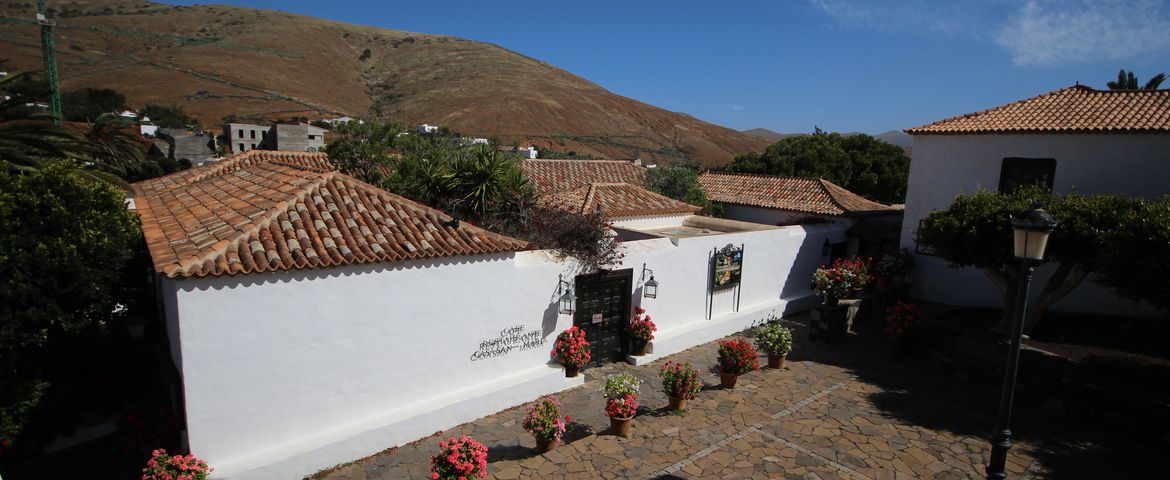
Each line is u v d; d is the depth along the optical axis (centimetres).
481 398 1035
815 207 2195
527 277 1116
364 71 15262
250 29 14638
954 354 1270
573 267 1190
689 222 1945
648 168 2705
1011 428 1023
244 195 1141
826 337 1491
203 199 1220
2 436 871
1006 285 1301
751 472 862
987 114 1723
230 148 6656
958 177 1700
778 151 4094
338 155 1748
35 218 938
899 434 995
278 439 846
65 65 9075
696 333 1444
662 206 1886
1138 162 1400
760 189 2564
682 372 1066
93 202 1015
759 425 1019
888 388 1202
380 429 912
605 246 1221
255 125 6869
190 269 747
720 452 920
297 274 834
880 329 1616
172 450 888
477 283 1039
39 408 898
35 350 954
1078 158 1477
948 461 907
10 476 865
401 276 940
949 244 1262
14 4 11188
